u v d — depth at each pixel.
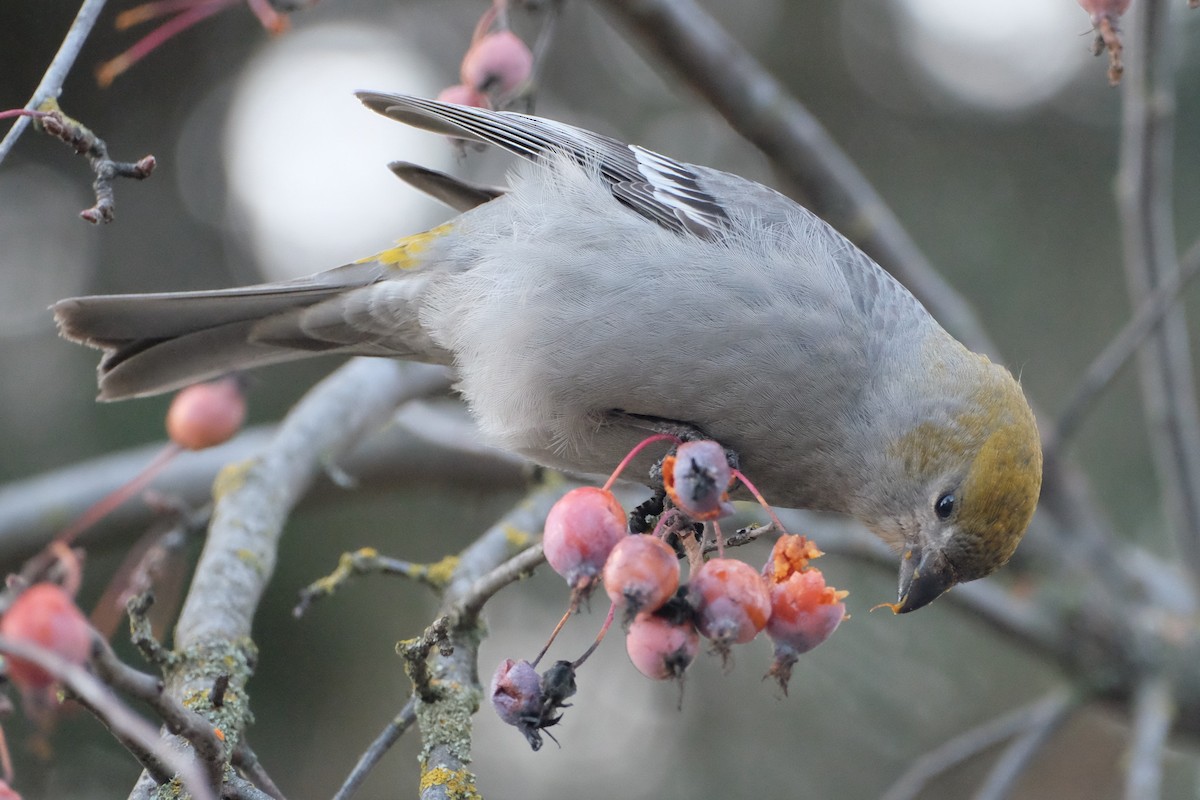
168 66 12.84
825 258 7.35
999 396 7.34
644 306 6.89
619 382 7.01
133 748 4.42
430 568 7.09
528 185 7.49
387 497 11.22
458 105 7.41
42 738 5.87
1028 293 12.54
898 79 13.46
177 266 12.76
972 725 11.11
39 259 12.43
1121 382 12.21
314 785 10.77
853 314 7.14
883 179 13.16
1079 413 9.53
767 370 6.94
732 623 4.66
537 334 7.03
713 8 13.62
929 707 11.20
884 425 7.21
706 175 7.84
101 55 12.55
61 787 9.95
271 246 12.95
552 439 7.41
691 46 9.16
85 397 11.66
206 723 4.34
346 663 11.06
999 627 10.10
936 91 13.39
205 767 4.40
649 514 6.74
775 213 7.64
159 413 11.60
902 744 11.08
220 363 7.90
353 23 13.66
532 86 7.52
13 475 11.40
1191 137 12.30
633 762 11.41
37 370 11.89
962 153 13.16
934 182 13.07
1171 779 11.39
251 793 4.98
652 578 4.55
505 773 11.46
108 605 7.38
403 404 9.52
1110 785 11.59
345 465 10.31
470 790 5.64
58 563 6.59
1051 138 13.05
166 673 6.22
